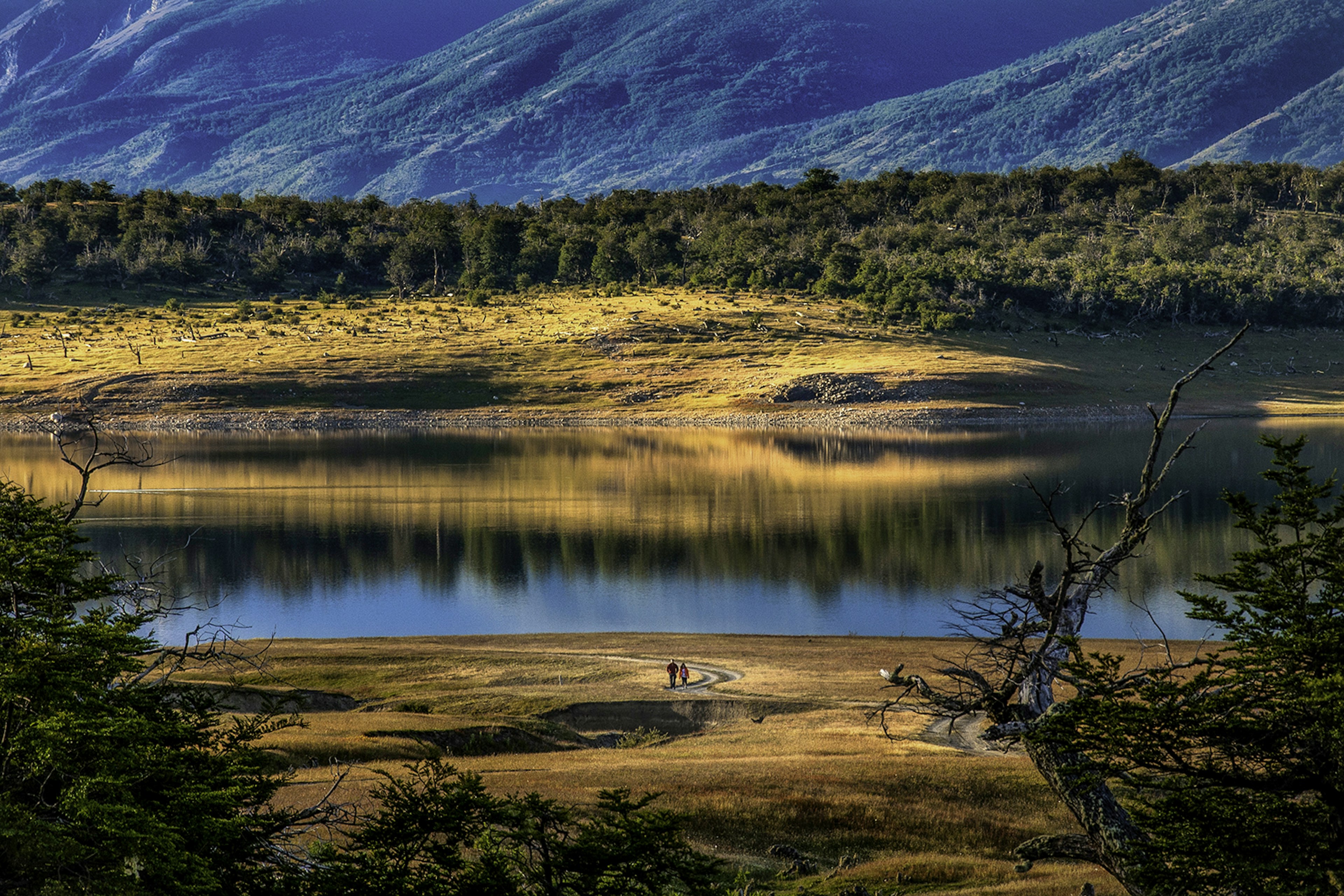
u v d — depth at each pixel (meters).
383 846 32.81
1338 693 28.25
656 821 33.28
